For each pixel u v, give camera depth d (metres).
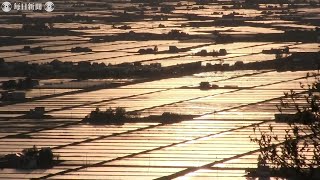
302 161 41.69
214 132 151.25
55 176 119.94
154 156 132.38
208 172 121.06
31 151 132.25
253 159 128.25
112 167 125.19
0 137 148.88
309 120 41.16
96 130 154.88
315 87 42.56
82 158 131.12
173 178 118.56
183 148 138.12
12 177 119.31
